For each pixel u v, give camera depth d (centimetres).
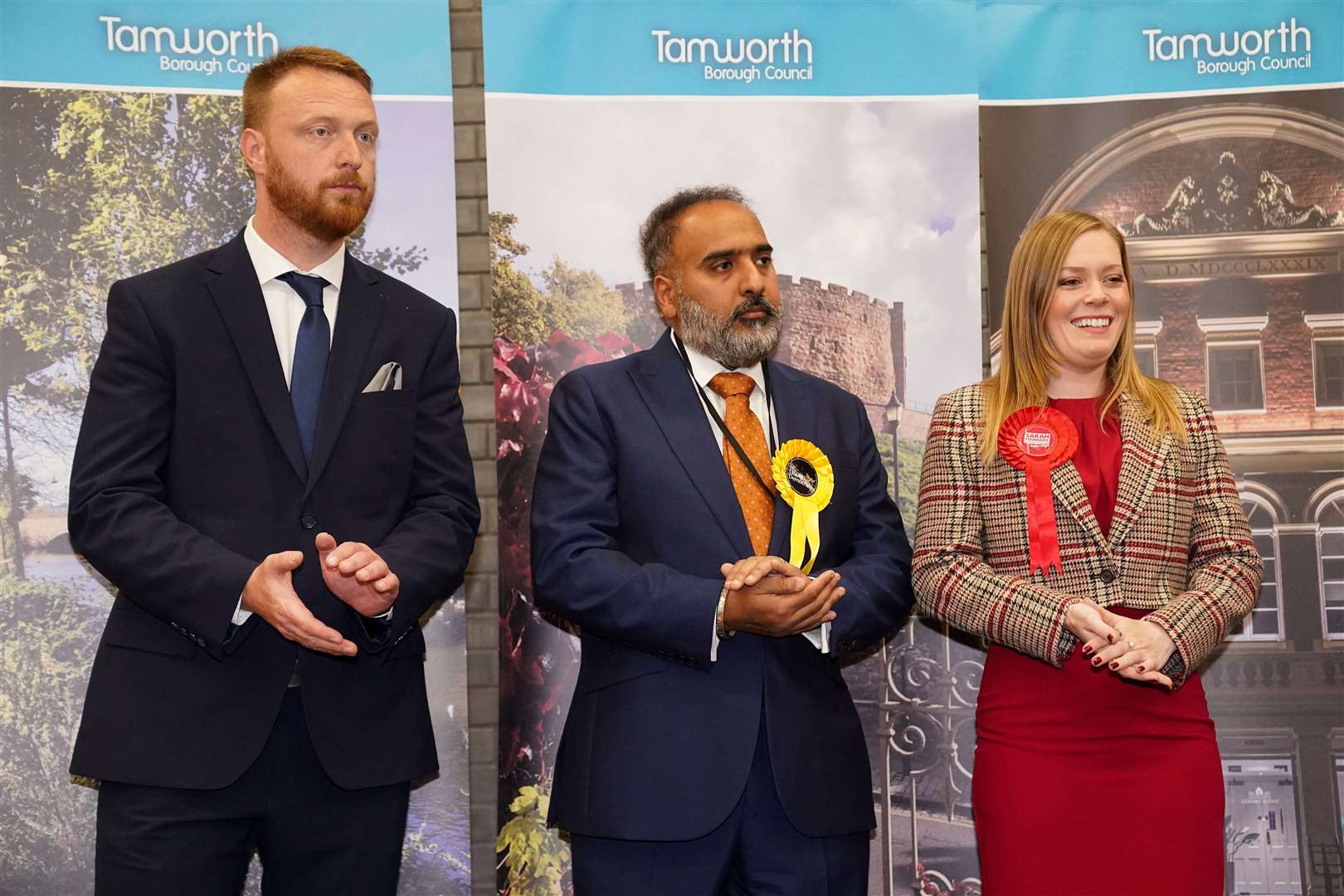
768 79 298
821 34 299
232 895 219
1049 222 254
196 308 223
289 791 219
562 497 238
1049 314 248
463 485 239
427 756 230
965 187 300
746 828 228
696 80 297
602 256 296
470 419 324
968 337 300
